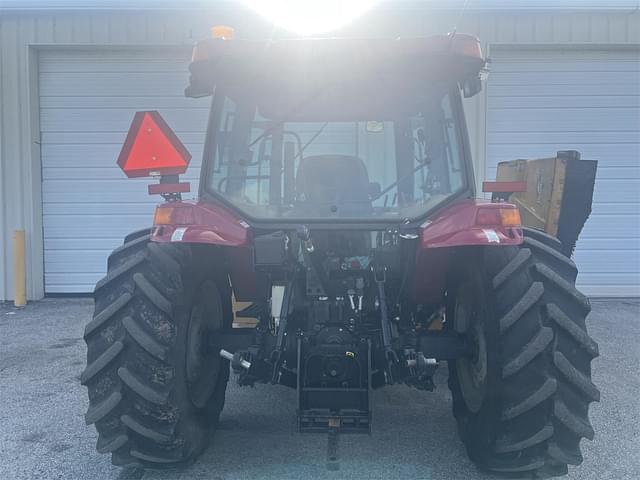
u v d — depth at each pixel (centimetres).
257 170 329
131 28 859
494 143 889
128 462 305
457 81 319
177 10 847
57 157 891
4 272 871
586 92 884
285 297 306
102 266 900
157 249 300
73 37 862
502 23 849
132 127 300
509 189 295
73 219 897
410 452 352
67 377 505
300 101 327
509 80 881
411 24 839
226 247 339
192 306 317
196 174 893
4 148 867
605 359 552
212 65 314
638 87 884
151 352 285
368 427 291
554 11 843
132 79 885
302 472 326
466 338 328
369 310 315
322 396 296
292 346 306
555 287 283
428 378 300
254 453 352
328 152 328
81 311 800
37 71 883
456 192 315
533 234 323
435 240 280
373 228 314
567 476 320
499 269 293
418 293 338
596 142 891
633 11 843
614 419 402
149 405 288
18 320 744
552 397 272
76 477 324
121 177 893
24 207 872
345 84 322
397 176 326
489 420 291
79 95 887
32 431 387
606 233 897
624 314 771
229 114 331
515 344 278
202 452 345
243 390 469
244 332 346
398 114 326
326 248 321
